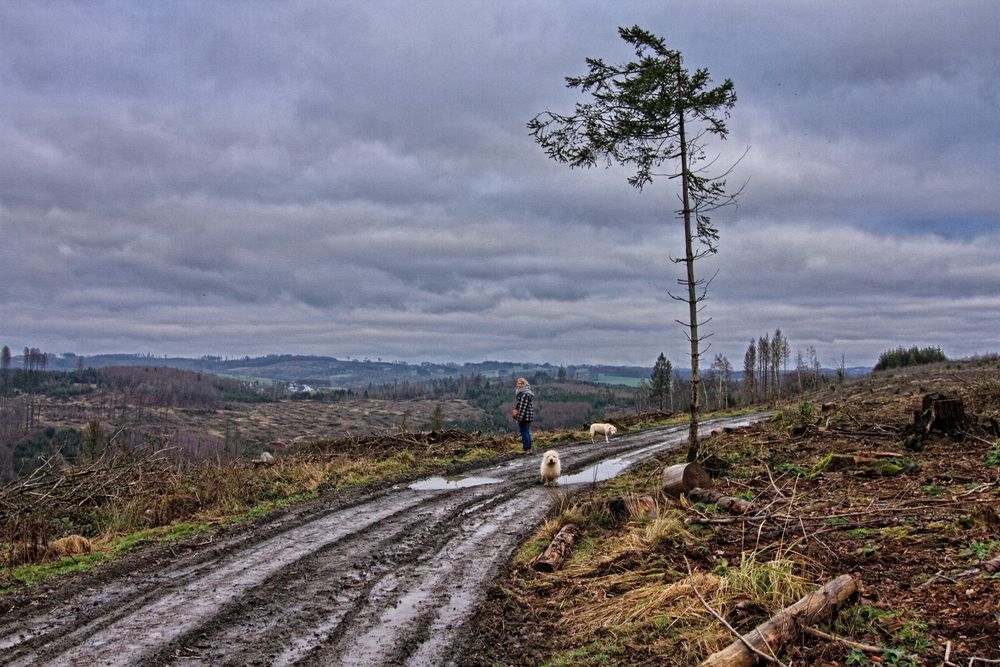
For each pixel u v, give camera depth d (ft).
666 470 35.24
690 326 40.65
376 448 63.77
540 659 17.40
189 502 39.32
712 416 107.24
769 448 46.96
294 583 24.49
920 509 24.70
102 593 23.56
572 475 47.21
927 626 15.52
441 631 19.63
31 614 21.43
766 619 17.24
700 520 27.48
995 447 34.60
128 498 40.42
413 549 28.96
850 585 17.38
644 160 40.40
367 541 30.45
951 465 32.65
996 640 14.43
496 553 27.78
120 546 30.35
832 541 22.62
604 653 17.19
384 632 19.63
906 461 34.12
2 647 18.76
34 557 28.45
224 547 29.66
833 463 36.52
